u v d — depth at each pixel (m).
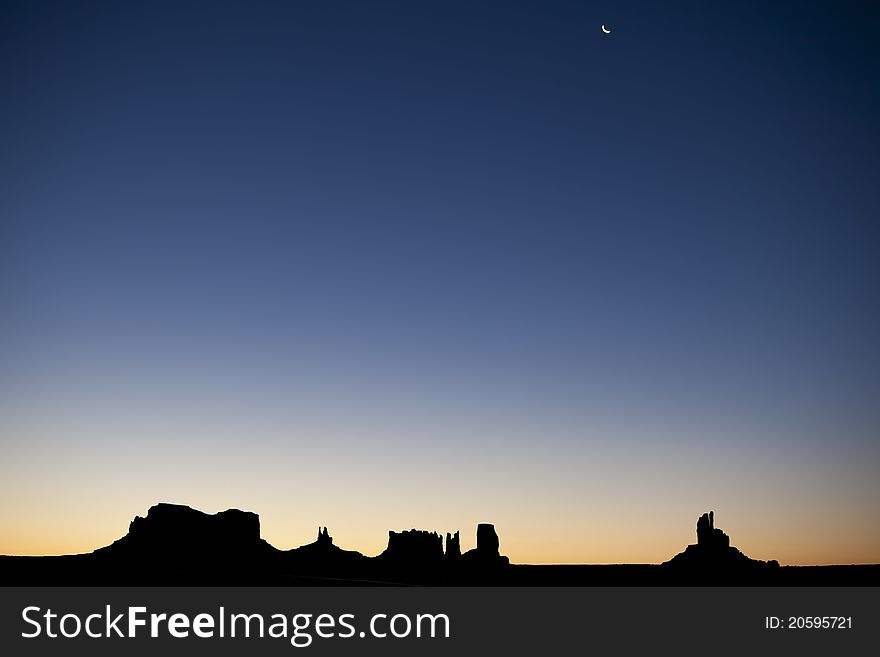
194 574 122.88
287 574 133.12
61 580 110.06
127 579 114.69
